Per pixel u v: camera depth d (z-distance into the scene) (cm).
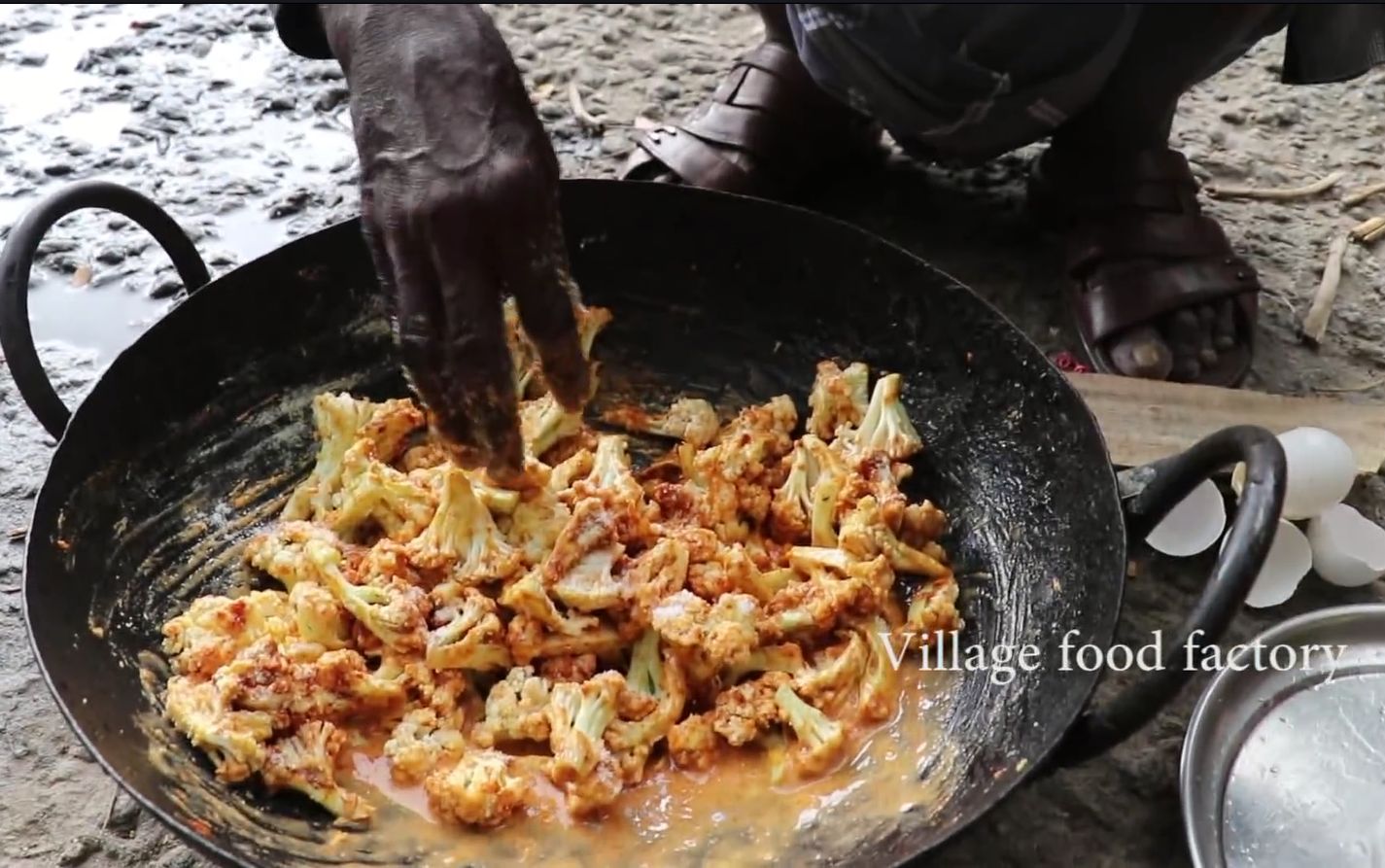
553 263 121
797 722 145
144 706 140
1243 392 197
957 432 174
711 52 277
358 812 136
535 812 139
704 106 238
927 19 175
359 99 119
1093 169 217
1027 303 222
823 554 160
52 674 130
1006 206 240
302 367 177
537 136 118
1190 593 179
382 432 172
